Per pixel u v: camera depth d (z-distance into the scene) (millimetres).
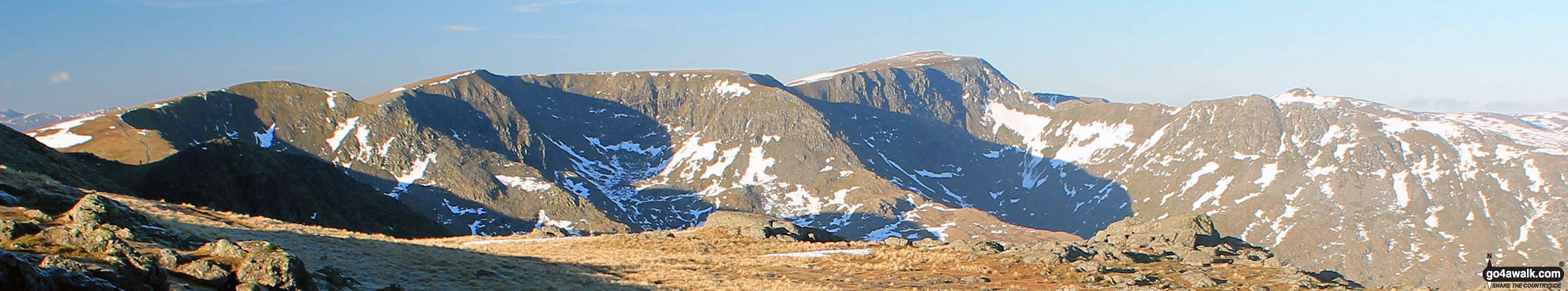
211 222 66688
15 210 47625
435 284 53281
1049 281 67812
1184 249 80250
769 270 71938
